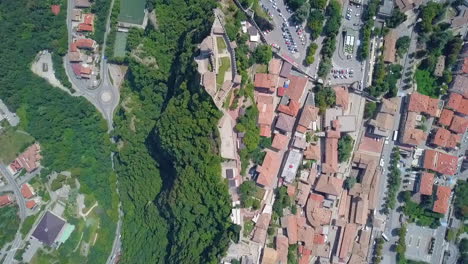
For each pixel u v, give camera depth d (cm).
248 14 13450
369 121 14038
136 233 15825
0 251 16088
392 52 13825
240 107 13175
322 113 13812
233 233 12775
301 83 13700
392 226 14175
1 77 16075
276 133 13612
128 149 15938
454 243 14162
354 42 13888
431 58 13775
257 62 13575
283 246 13225
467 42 13950
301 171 13738
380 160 14112
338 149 13825
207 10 13662
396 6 13738
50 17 16300
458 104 13888
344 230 13788
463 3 13888
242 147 13075
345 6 13875
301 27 13738
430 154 13888
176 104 13662
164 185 15000
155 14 15250
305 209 13775
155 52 15350
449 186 14112
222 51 13012
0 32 16000
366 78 13925
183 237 13638
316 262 13912
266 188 13350
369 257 14100
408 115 13838
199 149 13075
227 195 12731
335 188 13600
